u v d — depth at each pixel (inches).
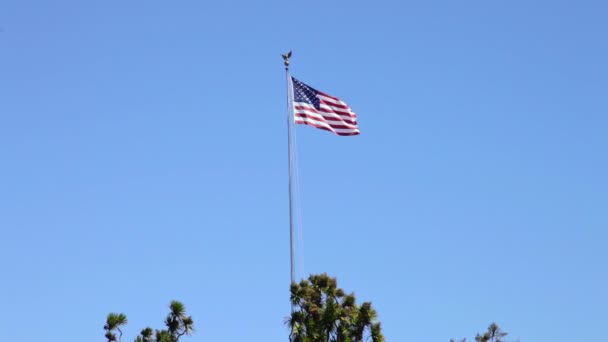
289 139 1615.4
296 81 1707.7
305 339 1084.5
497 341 1330.0
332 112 1712.6
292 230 1491.1
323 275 1119.0
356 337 1089.4
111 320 1101.7
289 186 1544.0
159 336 1104.8
